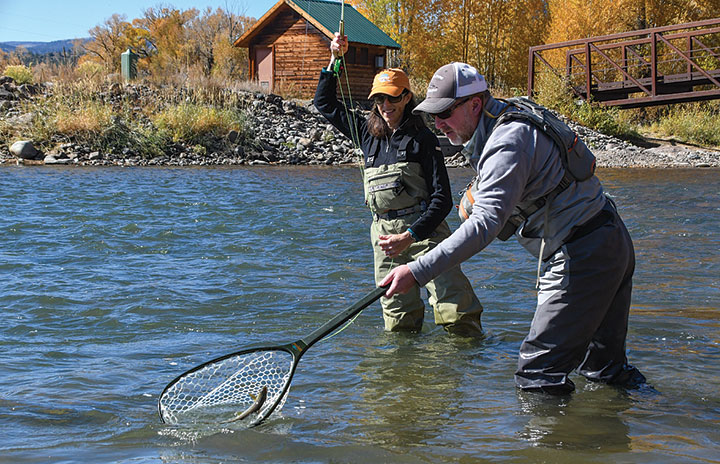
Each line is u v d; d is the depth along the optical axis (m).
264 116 25.61
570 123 29.06
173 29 58.53
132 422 3.14
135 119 22.70
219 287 5.97
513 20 42.84
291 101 27.77
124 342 4.45
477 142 3.30
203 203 11.72
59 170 17.53
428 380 3.77
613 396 3.51
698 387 3.65
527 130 3.15
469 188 3.48
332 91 4.93
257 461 2.72
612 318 3.61
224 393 3.51
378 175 4.65
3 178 14.95
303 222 9.87
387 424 3.12
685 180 17.42
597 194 3.35
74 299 5.46
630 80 28.70
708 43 38.38
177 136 22.17
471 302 4.76
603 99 30.16
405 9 42.16
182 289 5.87
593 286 3.33
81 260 7.01
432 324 5.07
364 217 10.52
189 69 28.30
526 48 42.94
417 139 4.55
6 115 21.83
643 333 4.65
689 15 40.38
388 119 4.56
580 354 3.47
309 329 4.82
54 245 7.75
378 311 5.38
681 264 7.02
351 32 31.33
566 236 3.33
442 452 2.79
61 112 21.61
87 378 3.74
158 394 3.53
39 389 3.54
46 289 5.74
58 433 2.99
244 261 7.09
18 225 8.91
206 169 19.28
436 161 4.51
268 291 5.86
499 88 37.44
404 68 42.53
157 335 4.61
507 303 5.58
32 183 14.11
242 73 53.19
